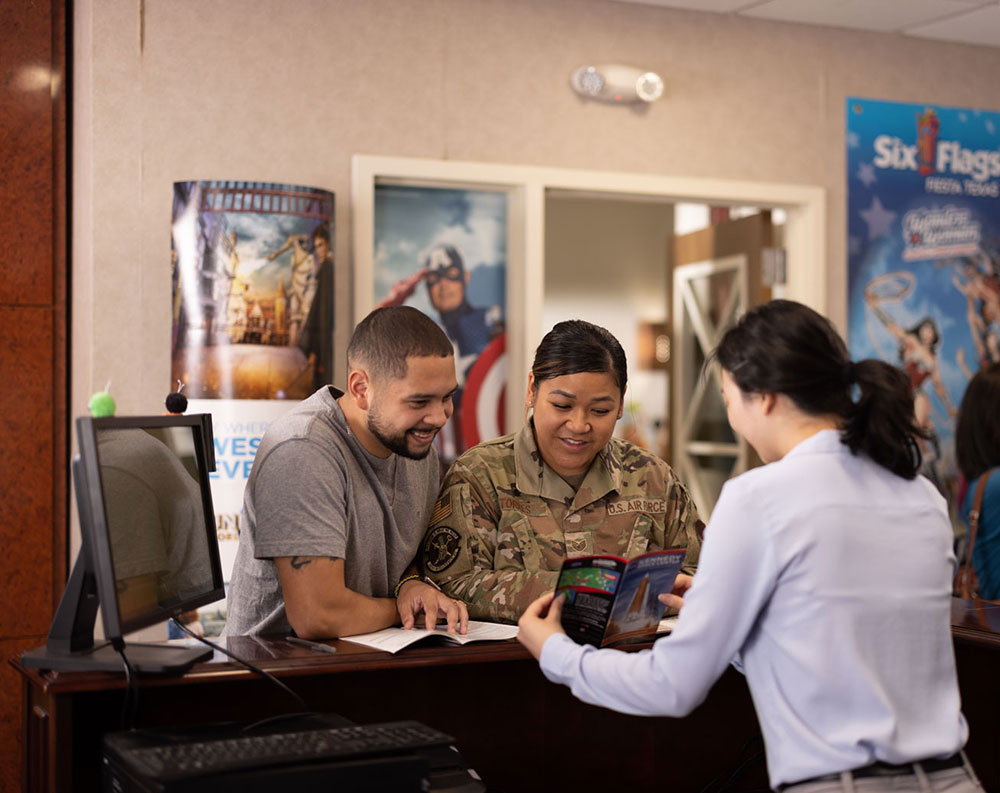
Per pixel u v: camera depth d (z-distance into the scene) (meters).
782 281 4.80
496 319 4.29
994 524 3.84
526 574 2.15
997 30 4.70
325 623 1.97
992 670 2.38
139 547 1.70
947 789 1.43
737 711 2.29
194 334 3.45
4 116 3.73
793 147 4.62
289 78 3.89
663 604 1.97
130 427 1.73
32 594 3.77
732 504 1.47
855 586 1.44
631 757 2.21
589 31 4.29
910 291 4.81
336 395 2.21
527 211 4.20
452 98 4.10
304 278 3.54
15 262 3.75
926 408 4.82
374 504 2.12
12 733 3.71
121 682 1.68
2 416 3.74
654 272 8.90
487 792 2.05
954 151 4.88
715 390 5.26
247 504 2.14
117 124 3.67
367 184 3.97
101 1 3.65
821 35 4.66
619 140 4.34
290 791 1.44
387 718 2.01
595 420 2.24
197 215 3.46
